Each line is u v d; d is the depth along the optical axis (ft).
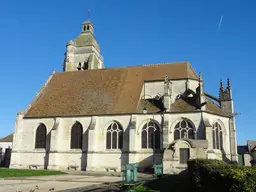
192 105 162.81
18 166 179.22
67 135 175.63
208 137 149.48
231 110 170.60
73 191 75.56
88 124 173.27
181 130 158.40
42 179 111.75
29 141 182.19
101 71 206.90
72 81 205.57
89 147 165.78
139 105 173.27
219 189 43.37
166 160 138.72
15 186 86.33
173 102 176.24
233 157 163.73
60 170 166.50
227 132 167.73
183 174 112.27
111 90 187.42
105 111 172.55
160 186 80.23
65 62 253.24
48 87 206.39
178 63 195.93
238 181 36.65
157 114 163.32
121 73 200.13
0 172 137.80
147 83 189.37
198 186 55.93
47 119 181.68
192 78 183.93
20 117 186.09
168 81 168.45
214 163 53.62
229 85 175.11
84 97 187.83
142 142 163.12
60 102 189.47
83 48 255.91
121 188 77.30
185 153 139.13
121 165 162.09
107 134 169.89
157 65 199.41
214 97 178.70
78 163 169.37
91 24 270.67
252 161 159.12
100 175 140.87
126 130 165.68
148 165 157.38
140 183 86.74
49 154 171.42
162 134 157.48
